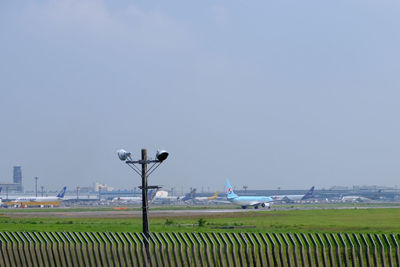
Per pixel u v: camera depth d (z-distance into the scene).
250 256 103.38
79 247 108.56
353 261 89.56
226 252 97.69
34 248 111.75
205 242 99.62
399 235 98.69
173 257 106.88
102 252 106.31
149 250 103.56
